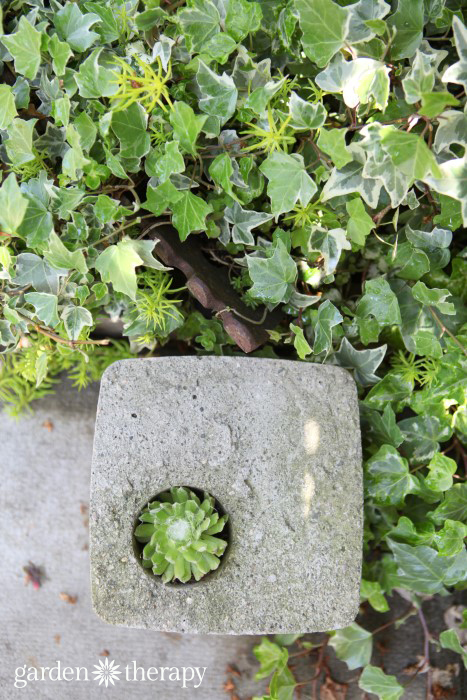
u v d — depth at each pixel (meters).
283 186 0.59
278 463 0.61
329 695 0.77
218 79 0.59
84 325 0.64
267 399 0.60
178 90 0.61
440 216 0.62
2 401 0.80
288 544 0.61
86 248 0.62
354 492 0.61
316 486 0.61
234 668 0.77
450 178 0.54
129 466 0.61
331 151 0.56
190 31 0.59
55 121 0.61
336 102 0.64
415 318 0.66
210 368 0.60
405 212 0.64
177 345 0.79
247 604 0.61
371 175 0.56
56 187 0.60
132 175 0.65
